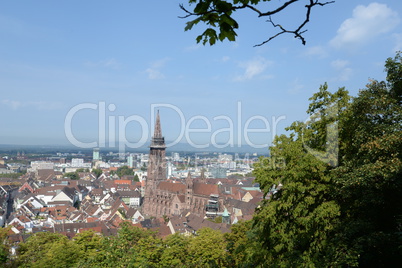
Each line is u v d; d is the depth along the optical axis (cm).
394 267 2183
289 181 2867
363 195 2530
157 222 13025
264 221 3084
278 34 690
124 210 15738
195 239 5262
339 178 2622
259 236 3219
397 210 2430
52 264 4756
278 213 2962
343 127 3014
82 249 5234
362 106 2733
